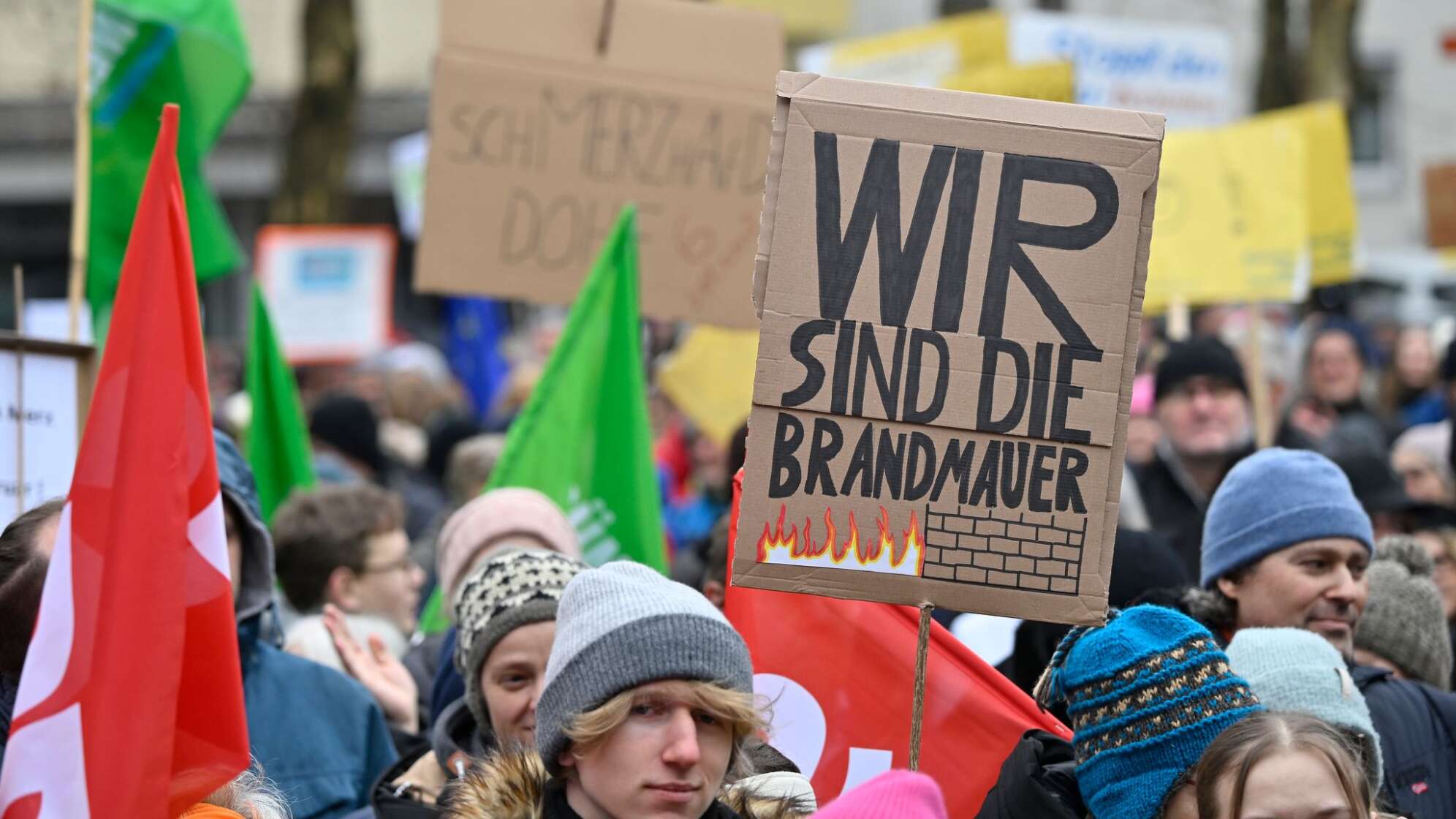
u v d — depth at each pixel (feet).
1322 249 69.05
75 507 21.49
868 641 30.42
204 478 22.24
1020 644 34.50
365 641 38.91
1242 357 71.56
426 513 65.57
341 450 65.77
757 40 49.80
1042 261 24.36
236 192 212.23
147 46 46.93
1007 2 176.45
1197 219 58.70
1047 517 24.20
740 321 49.26
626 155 49.01
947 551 24.18
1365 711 27.55
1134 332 24.35
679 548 74.33
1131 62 80.28
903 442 24.21
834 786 30.04
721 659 22.26
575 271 48.65
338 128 141.38
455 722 31.35
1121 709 25.23
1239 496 32.01
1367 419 66.74
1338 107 69.21
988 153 24.47
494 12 48.73
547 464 41.27
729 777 25.07
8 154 203.41
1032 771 27.02
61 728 21.17
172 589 21.58
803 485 24.14
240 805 24.38
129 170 46.50
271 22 209.15
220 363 125.70
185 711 22.02
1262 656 27.84
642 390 42.11
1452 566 46.34
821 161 24.41
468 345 115.34
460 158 48.29
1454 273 138.00
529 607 29.58
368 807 31.71
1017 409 24.25
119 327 21.76
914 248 24.36
